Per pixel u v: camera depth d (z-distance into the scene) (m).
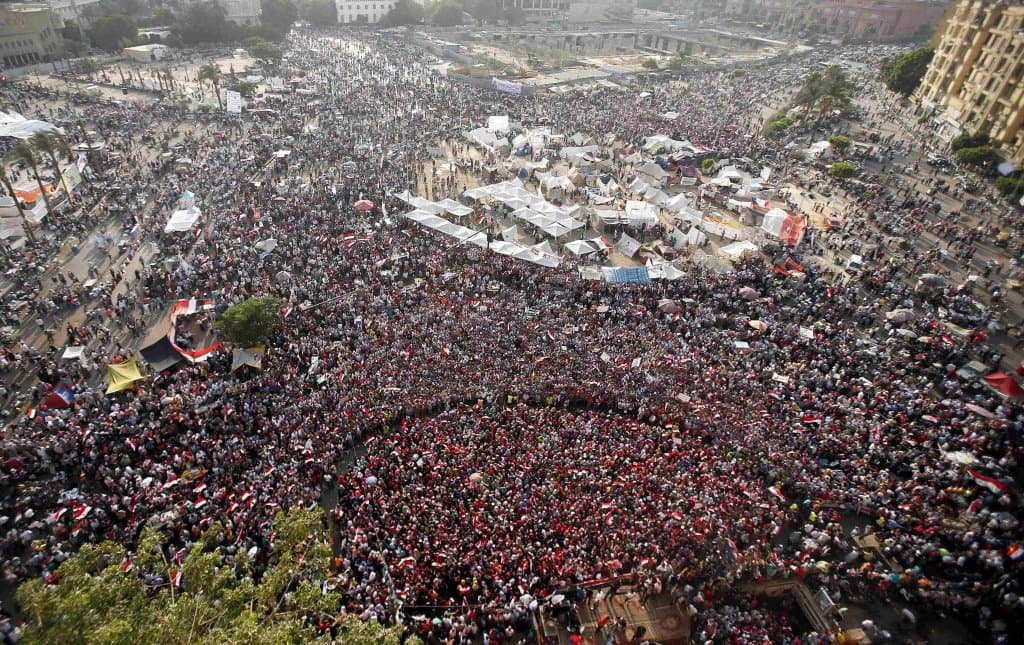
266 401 37.16
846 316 49.88
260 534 27.92
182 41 159.50
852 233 66.12
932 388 41.84
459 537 28.80
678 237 61.53
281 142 85.81
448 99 113.75
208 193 68.69
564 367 41.22
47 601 15.80
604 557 28.64
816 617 27.91
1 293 48.12
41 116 96.38
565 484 31.66
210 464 32.44
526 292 51.28
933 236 65.62
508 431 35.44
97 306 48.19
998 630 26.88
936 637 27.17
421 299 49.41
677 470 32.97
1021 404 39.16
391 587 26.19
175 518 28.70
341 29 193.38
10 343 42.97
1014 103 87.31
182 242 56.53
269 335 42.03
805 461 33.97
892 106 125.81
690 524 29.44
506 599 26.69
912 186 80.44
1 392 38.19
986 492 32.03
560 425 36.19
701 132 98.88
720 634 26.28
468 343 43.34
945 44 116.19
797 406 38.38
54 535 28.17
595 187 76.69
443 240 59.88
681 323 47.09
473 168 82.31
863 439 36.09
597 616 26.84
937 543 30.06
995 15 100.25
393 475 32.12
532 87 125.19
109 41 151.50
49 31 141.88
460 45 169.12
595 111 110.81
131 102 108.25
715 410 37.41
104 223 62.22
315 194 67.75
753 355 43.56
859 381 40.69
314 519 21.50
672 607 27.42
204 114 101.00
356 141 88.69
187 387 37.91
